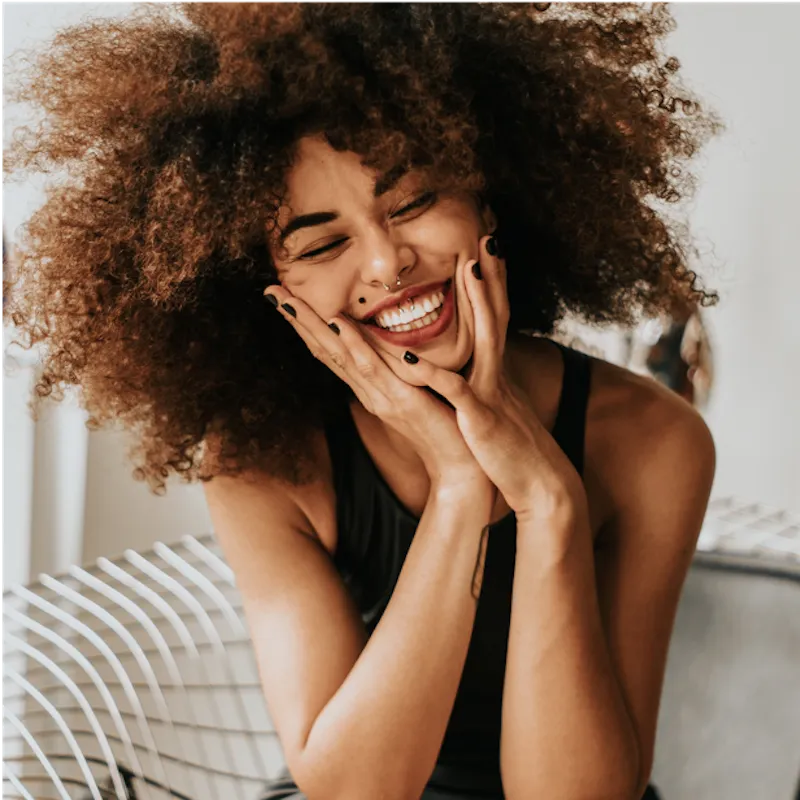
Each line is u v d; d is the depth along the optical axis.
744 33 2.62
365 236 1.04
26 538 1.84
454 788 1.25
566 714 1.08
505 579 1.21
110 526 2.05
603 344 2.41
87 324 1.14
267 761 2.07
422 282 1.08
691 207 2.67
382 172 0.99
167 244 1.06
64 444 1.93
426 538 1.12
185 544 1.62
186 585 1.87
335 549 1.28
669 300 1.30
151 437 1.27
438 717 1.09
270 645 1.17
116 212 1.09
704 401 2.17
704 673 1.47
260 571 1.21
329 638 1.16
